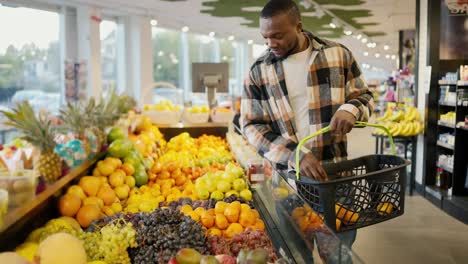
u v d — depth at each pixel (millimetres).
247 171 3592
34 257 1953
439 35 7406
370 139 15227
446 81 7070
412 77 10938
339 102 2451
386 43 19984
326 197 1785
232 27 15656
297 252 2008
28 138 2879
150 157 4438
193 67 7469
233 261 1898
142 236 2188
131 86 12734
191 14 12719
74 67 9750
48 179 2727
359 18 13047
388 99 12906
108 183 3445
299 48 2471
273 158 2404
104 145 3998
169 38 15961
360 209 1814
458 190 6723
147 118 5695
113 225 2258
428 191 7352
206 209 2893
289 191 2186
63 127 3590
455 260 4691
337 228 1817
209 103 7480
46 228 2340
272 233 2438
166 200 3609
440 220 6133
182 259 1848
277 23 2271
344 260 1602
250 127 2629
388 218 1849
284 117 2541
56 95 9977
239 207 2703
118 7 11086
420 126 7824
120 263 2139
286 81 2520
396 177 1839
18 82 8680
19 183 2213
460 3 7449
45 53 9539
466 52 7516
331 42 2502
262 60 2600
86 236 2230
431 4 7418
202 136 5977
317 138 2453
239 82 21562
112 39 12594
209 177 3445
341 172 2244
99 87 10570
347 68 2512
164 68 15859
